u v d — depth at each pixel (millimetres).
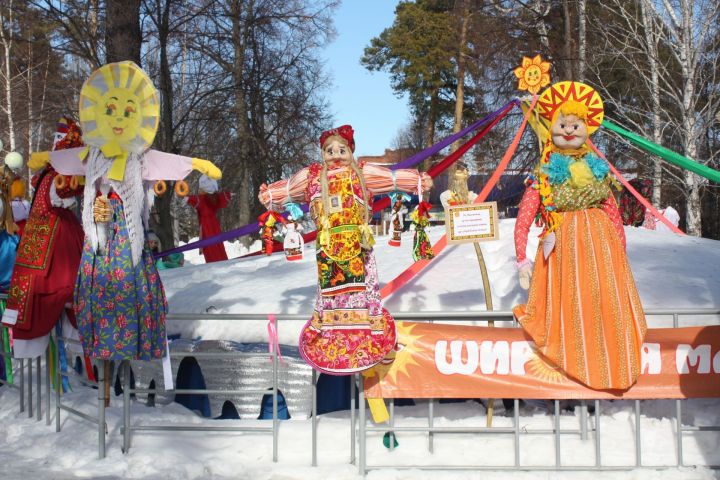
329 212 4566
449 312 4762
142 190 5027
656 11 19312
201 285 7781
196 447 4992
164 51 19219
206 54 20719
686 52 18484
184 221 46469
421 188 4887
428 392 4688
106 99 4949
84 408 5766
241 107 22641
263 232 5070
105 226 4914
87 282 4883
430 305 6023
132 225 4910
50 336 5711
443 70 41969
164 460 4664
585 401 4832
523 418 5109
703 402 5102
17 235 6953
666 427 4887
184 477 4477
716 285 6188
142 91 5020
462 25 31922
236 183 26594
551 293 4582
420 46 41500
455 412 5320
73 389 6625
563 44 24484
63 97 20812
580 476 4414
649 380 4562
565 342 4516
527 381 4625
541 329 4605
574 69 22969
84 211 4918
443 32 40719
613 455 4648
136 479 4418
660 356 4578
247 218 28609
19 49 26953
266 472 4547
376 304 4598
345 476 4465
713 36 19141
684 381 4559
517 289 6203
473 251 7633
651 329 4602
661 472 4406
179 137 22000
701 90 18922
